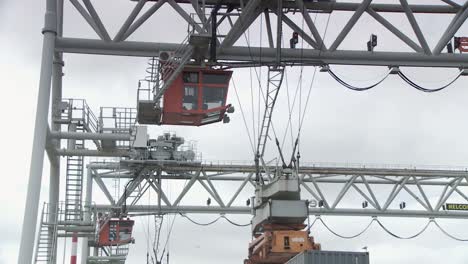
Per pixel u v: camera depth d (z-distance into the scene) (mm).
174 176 50812
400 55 34375
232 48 34094
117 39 33188
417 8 35625
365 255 29781
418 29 33719
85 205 50594
